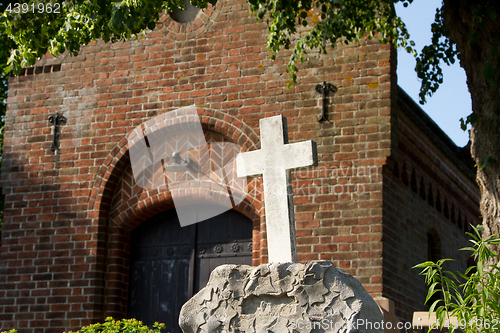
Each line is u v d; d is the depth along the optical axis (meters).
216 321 3.72
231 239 7.93
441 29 7.75
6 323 7.97
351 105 7.39
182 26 8.29
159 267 8.15
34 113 8.65
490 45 5.97
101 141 8.25
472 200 11.31
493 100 5.90
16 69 6.20
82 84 8.53
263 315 3.62
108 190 8.11
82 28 6.24
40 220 8.24
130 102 8.26
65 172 8.31
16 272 8.14
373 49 7.48
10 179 8.51
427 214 8.84
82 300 7.79
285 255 4.00
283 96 7.65
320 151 7.35
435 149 9.22
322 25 6.93
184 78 8.10
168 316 7.95
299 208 7.24
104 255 7.99
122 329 6.02
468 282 3.79
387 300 6.61
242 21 8.05
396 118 7.43
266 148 4.21
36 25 6.06
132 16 5.70
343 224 7.05
